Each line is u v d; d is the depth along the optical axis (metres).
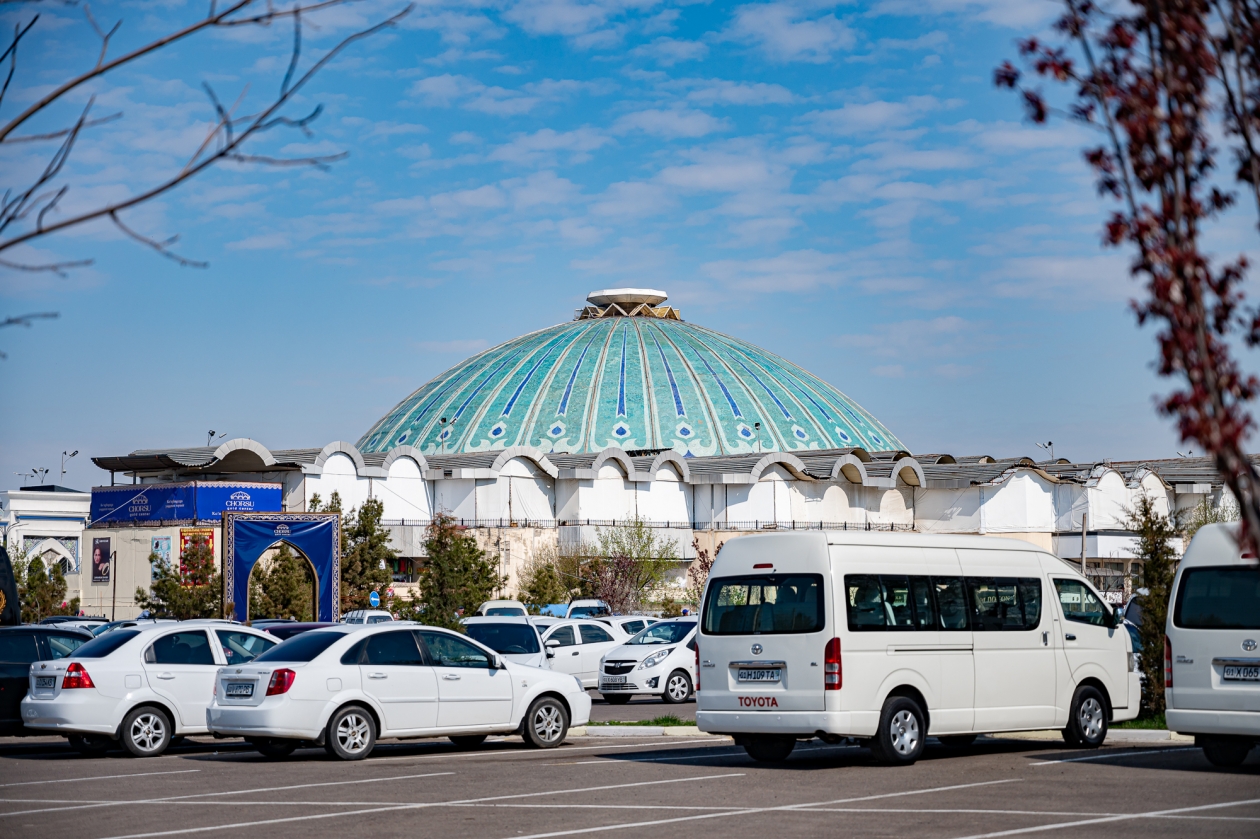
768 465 69.69
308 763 19.06
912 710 17.89
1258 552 6.84
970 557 19.20
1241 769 17.23
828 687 17.25
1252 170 7.48
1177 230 7.18
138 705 20.62
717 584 18.69
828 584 17.50
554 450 87.62
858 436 95.94
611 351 94.88
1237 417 6.73
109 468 59.44
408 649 20.05
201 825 13.41
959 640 18.59
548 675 21.52
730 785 15.99
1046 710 19.59
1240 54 7.44
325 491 59.44
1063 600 20.30
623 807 14.24
